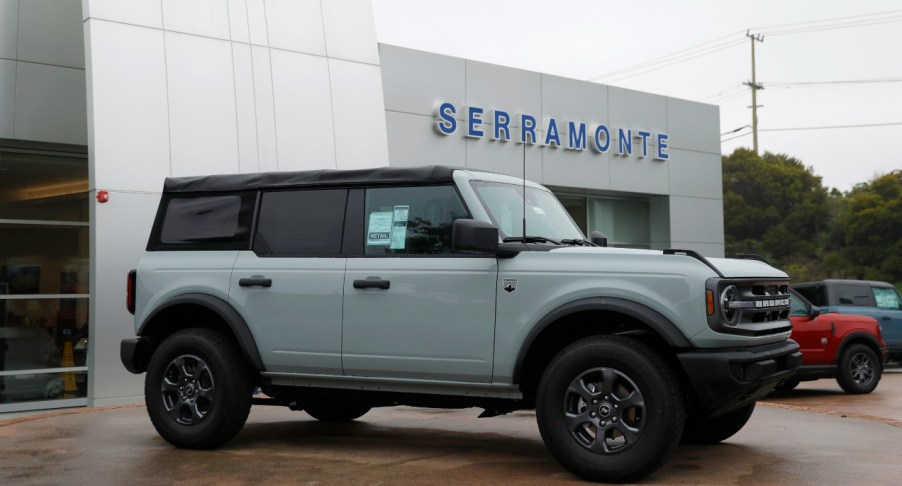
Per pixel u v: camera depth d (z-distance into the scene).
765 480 5.46
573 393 5.49
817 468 5.89
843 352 12.70
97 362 10.63
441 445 6.92
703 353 5.29
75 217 12.83
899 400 11.95
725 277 5.38
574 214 20.55
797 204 62.81
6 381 11.97
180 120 11.59
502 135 18.09
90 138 10.95
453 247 5.60
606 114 20.19
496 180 6.48
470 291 5.88
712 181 22.50
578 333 5.98
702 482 5.39
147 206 11.15
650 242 21.81
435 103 17.09
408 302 6.06
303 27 13.12
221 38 12.20
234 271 6.69
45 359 12.37
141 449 6.73
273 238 6.68
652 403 5.21
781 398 12.34
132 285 7.19
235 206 6.90
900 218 53.19
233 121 12.09
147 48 11.46
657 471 5.76
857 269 55.03
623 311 5.41
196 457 6.35
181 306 6.89
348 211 6.47
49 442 7.12
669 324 5.34
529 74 18.75
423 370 6.02
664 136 21.28
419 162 16.83
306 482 5.45
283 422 8.38
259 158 12.27
